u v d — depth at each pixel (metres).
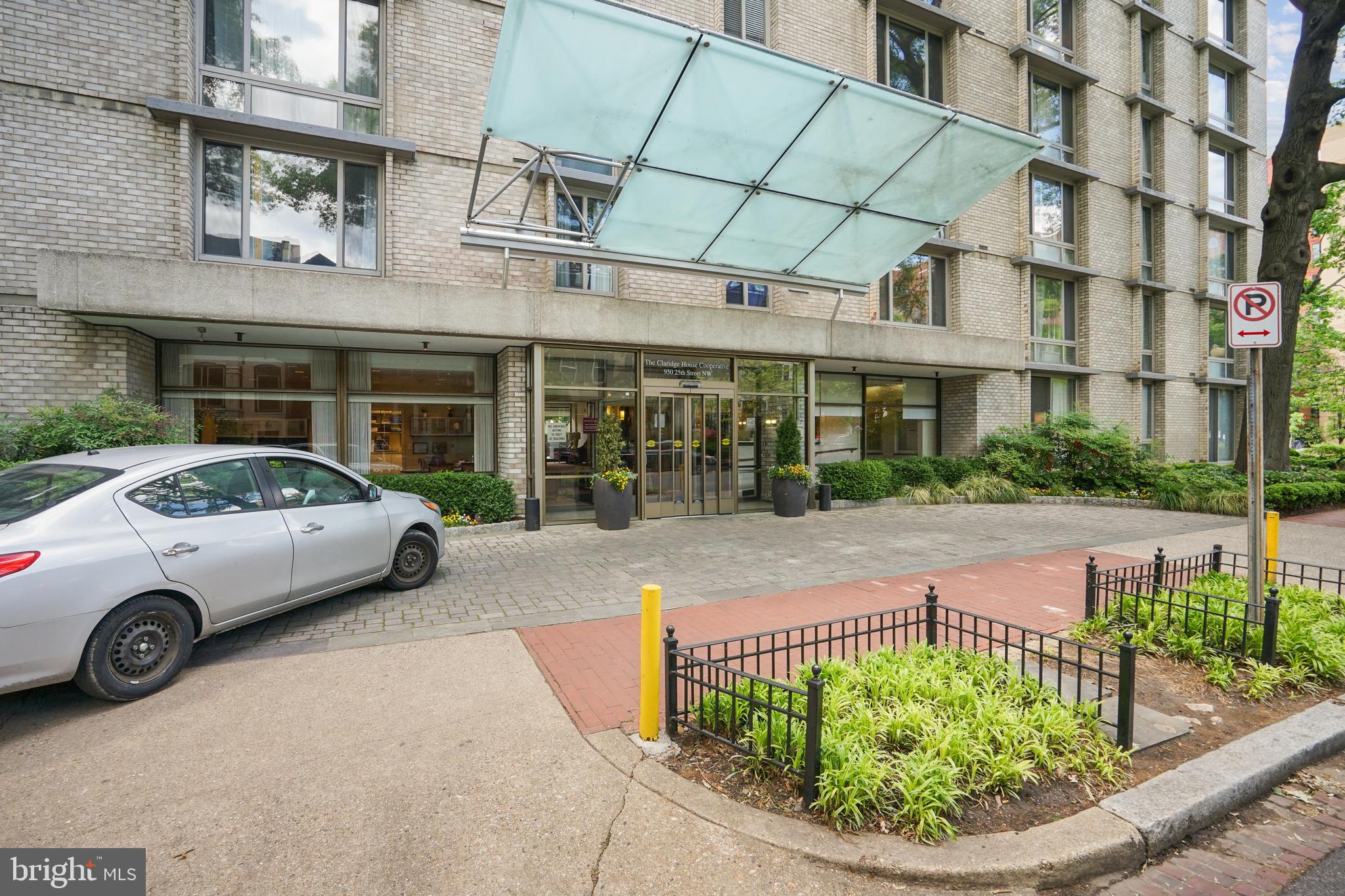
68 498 4.08
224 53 9.38
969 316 15.52
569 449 11.07
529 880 2.49
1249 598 4.73
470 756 3.39
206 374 9.91
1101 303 17.53
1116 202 17.94
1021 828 2.79
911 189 8.98
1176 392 18.92
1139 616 5.28
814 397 13.70
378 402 11.00
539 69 6.50
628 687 4.27
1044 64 16.31
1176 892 2.57
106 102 8.51
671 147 7.71
